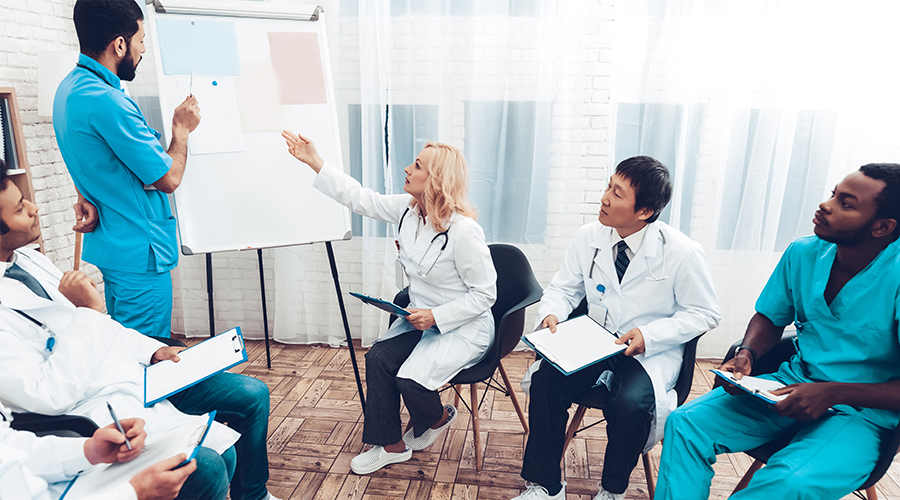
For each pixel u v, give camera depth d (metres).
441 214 1.83
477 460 2.00
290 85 2.19
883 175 1.23
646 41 2.63
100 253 1.86
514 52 2.69
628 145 2.77
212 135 2.10
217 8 2.09
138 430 1.10
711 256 2.82
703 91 2.65
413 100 2.75
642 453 1.72
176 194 2.08
